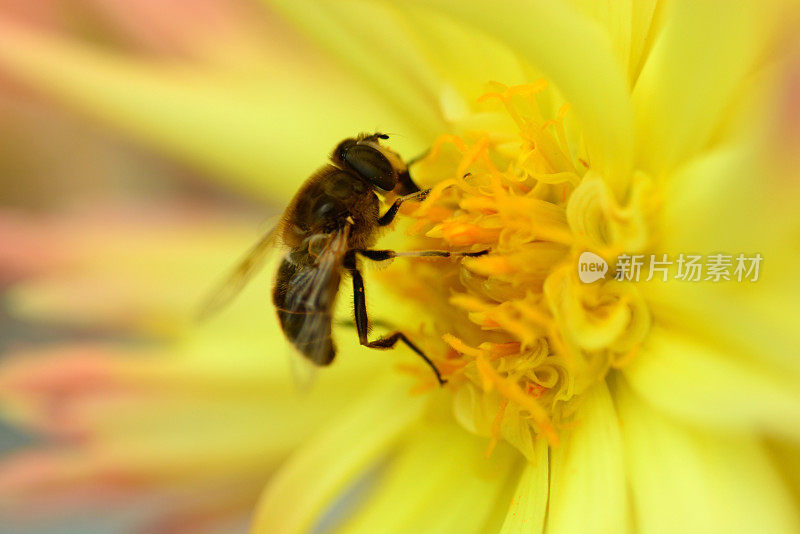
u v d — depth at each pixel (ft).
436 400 0.45
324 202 0.45
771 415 0.40
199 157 0.47
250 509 0.48
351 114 0.47
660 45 0.41
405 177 0.45
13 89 0.48
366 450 0.45
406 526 0.44
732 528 0.40
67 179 0.55
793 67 0.39
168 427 0.47
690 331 0.41
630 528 0.41
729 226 0.40
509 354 0.43
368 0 0.41
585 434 0.42
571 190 0.43
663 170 0.42
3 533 0.51
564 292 0.42
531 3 0.40
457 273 0.44
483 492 0.44
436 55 0.44
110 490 0.48
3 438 0.53
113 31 0.49
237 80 0.48
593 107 0.41
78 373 0.47
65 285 0.48
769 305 0.40
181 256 0.49
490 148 0.43
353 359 0.47
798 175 0.39
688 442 0.41
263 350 0.47
